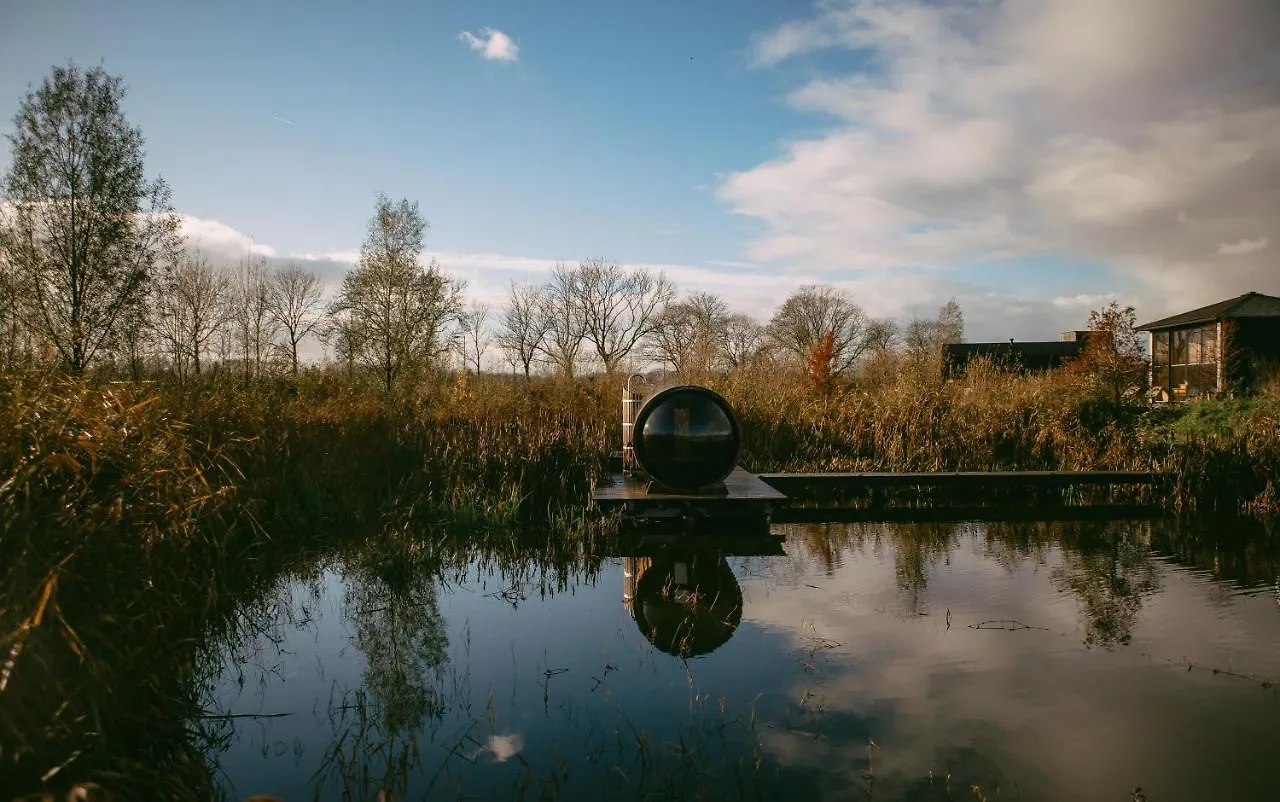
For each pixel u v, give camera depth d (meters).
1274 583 6.56
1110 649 5.03
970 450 12.95
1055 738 3.84
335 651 5.21
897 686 4.49
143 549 4.27
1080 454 12.61
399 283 24.92
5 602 3.10
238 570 6.56
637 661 4.95
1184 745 3.76
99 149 17.00
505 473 9.95
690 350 18.62
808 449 13.55
